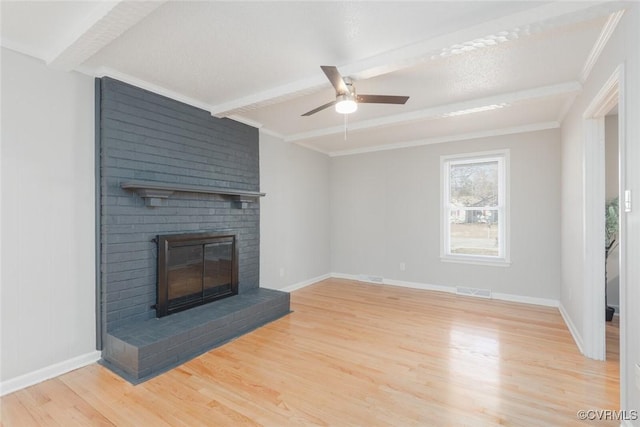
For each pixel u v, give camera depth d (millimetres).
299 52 2361
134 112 2834
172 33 2109
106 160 2643
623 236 1753
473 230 4711
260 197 4418
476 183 4688
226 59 2473
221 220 3711
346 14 1916
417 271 5137
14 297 2221
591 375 2379
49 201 2389
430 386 2260
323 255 5812
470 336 3146
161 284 2998
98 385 2283
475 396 2133
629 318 1696
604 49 2143
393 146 5305
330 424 1871
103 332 2643
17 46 2213
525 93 3035
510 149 4371
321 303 4297
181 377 2391
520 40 2096
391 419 1911
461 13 1920
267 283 4559
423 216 5070
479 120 3998
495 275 4516
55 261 2420
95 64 2541
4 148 2178
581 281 2852
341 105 2416
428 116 3557
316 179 5656
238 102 3301
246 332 3273
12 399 2113
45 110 2369
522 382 2297
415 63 2346
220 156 3701
